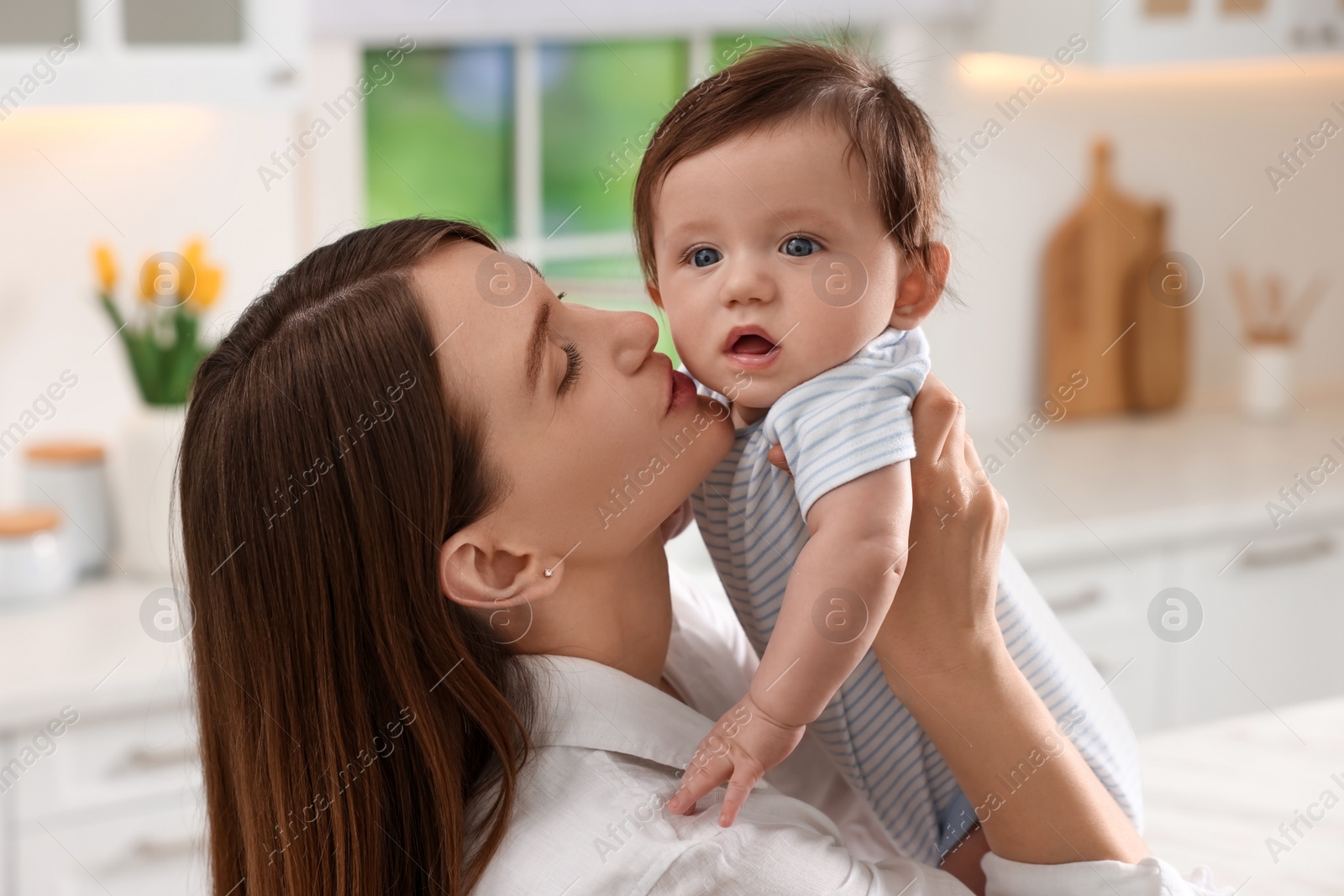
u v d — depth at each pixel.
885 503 0.72
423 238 0.76
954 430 0.78
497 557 0.75
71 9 1.78
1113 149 2.80
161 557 2.00
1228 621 2.40
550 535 0.75
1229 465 2.59
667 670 0.94
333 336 0.73
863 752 0.87
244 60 1.93
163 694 1.67
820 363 0.76
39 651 1.70
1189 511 2.30
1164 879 0.77
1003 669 0.79
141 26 1.83
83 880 1.66
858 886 0.72
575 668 0.78
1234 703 2.42
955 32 2.64
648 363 0.77
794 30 2.36
